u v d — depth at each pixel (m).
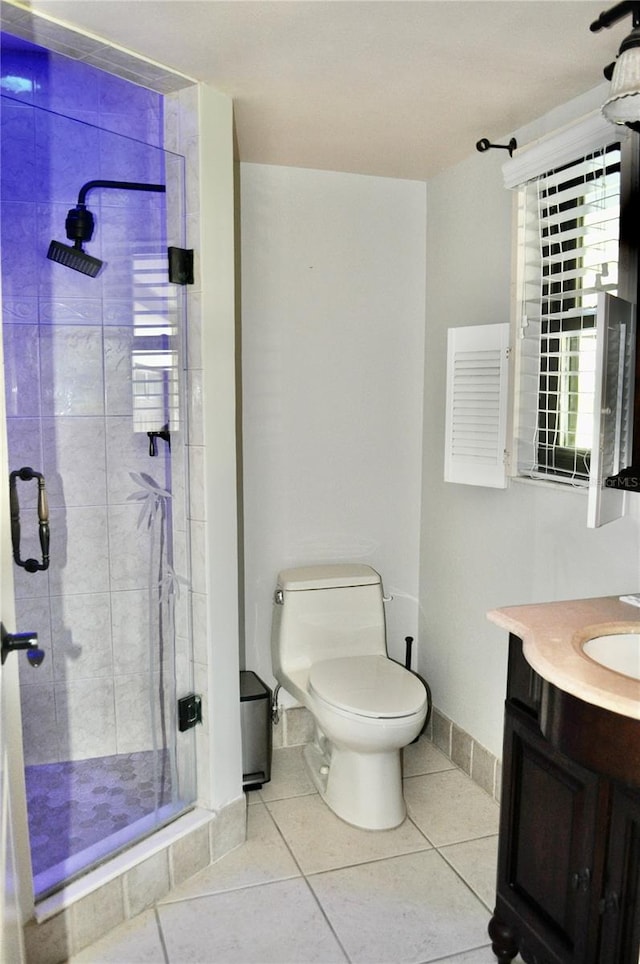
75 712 2.19
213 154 1.89
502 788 1.62
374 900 1.86
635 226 1.65
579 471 2.00
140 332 2.03
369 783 2.18
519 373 2.15
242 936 1.74
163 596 2.09
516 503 2.20
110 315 2.07
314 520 2.69
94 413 2.14
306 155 2.39
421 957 1.67
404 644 2.88
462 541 2.52
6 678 1.47
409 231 2.69
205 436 1.95
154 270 1.99
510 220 2.18
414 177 2.64
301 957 1.67
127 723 2.19
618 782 1.25
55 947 1.64
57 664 2.19
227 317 1.99
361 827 2.18
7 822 1.37
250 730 2.37
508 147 2.13
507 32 1.54
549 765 1.45
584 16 1.46
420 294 2.73
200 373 1.94
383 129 2.14
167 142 1.92
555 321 2.09
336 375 2.66
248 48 1.63
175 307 1.96
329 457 2.69
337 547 2.73
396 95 1.89
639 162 1.63
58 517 2.18
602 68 1.72
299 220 2.55
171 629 2.08
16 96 1.99
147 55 1.68
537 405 2.16
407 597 2.86
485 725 2.41
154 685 2.12
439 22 1.50
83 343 2.11
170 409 2.03
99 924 1.73
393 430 2.76
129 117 2.03
